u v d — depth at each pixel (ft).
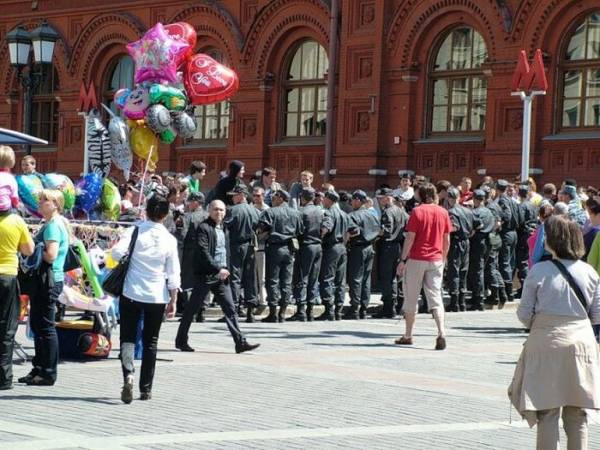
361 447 45.21
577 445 40.34
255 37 154.61
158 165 167.22
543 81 110.42
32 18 181.57
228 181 92.27
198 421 49.42
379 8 141.59
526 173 110.11
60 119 177.88
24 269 56.65
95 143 89.30
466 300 107.45
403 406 54.60
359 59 144.15
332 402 54.90
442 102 139.03
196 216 89.76
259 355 70.33
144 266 54.24
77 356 67.21
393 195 98.43
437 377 63.98
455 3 135.13
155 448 43.60
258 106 155.02
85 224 77.66
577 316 40.34
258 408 52.80
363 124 143.95
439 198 101.50
